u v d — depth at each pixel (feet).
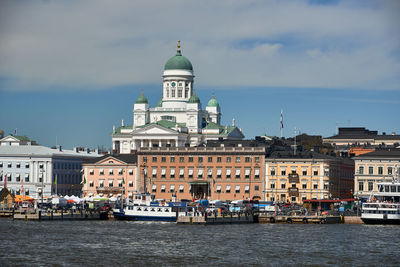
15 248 597.52
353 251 605.73
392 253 599.16
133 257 570.05
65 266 532.32
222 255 581.53
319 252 598.75
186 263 549.95
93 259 558.97
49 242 631.56
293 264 550.36
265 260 563.48
